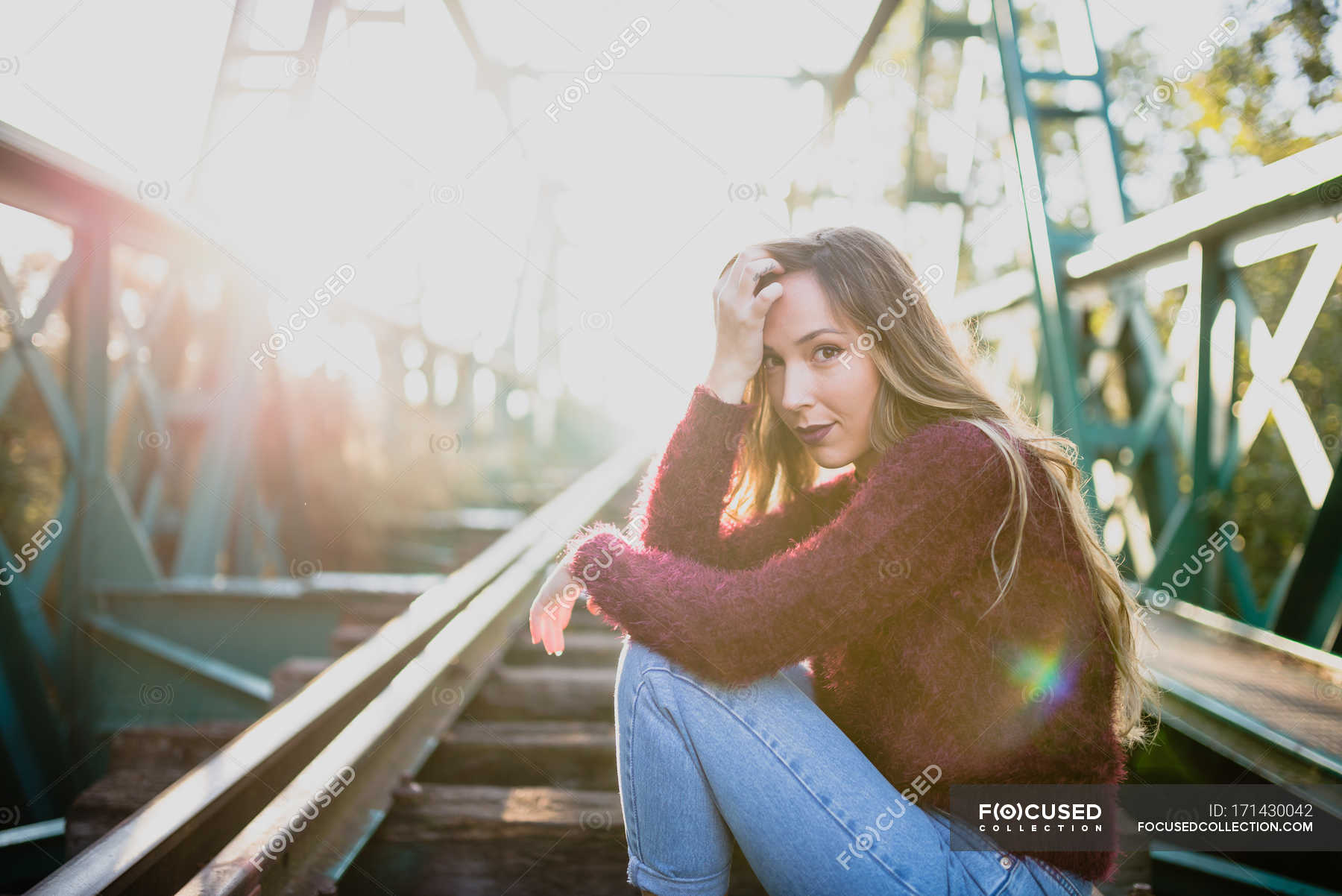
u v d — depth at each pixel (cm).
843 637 98
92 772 305
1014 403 118
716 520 117
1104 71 346
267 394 436
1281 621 208
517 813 167
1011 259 643
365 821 156
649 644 103
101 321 293
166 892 126
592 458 958
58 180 254
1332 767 131
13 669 269
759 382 134
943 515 97
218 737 223
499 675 244
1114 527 320
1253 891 145
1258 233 214
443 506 636
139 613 323
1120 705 104
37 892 100
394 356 577
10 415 366
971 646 97
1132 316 302
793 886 98
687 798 103
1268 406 216
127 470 334
